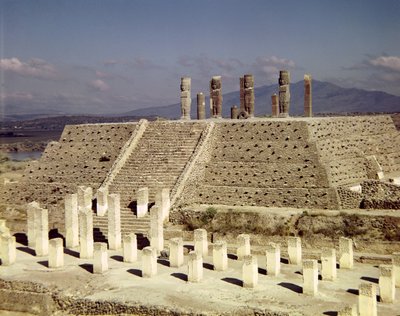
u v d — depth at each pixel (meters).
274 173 71.75
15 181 88.88
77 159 83.31
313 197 67.81
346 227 61.19
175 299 48.44
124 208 70.81
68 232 66.81
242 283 52.28
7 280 54.62
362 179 76.38
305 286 48.75
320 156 71.06
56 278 54.97
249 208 68.44
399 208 64.00
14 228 74.38
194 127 81.50
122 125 84.75
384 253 58.75
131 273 56.12
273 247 54.59
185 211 67.69
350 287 50.62
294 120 76.25
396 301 48.09
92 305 49.34
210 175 75.06
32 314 52.31
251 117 98.88
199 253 53.31
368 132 87.50
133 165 77.44
